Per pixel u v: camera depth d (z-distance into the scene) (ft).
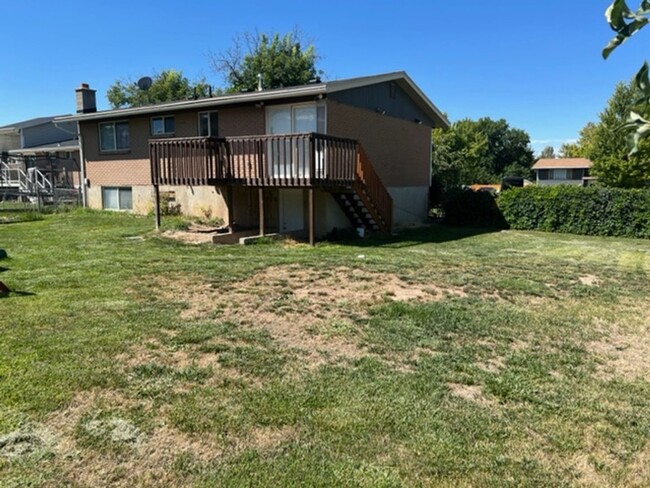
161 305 18.10
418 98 56.24
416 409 10.72
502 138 188.34
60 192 71.56
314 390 11.48
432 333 15.83
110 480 8.09
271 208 44.68
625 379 12.79
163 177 40.78
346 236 41.39
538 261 30.48
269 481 8.16
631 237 46.55
